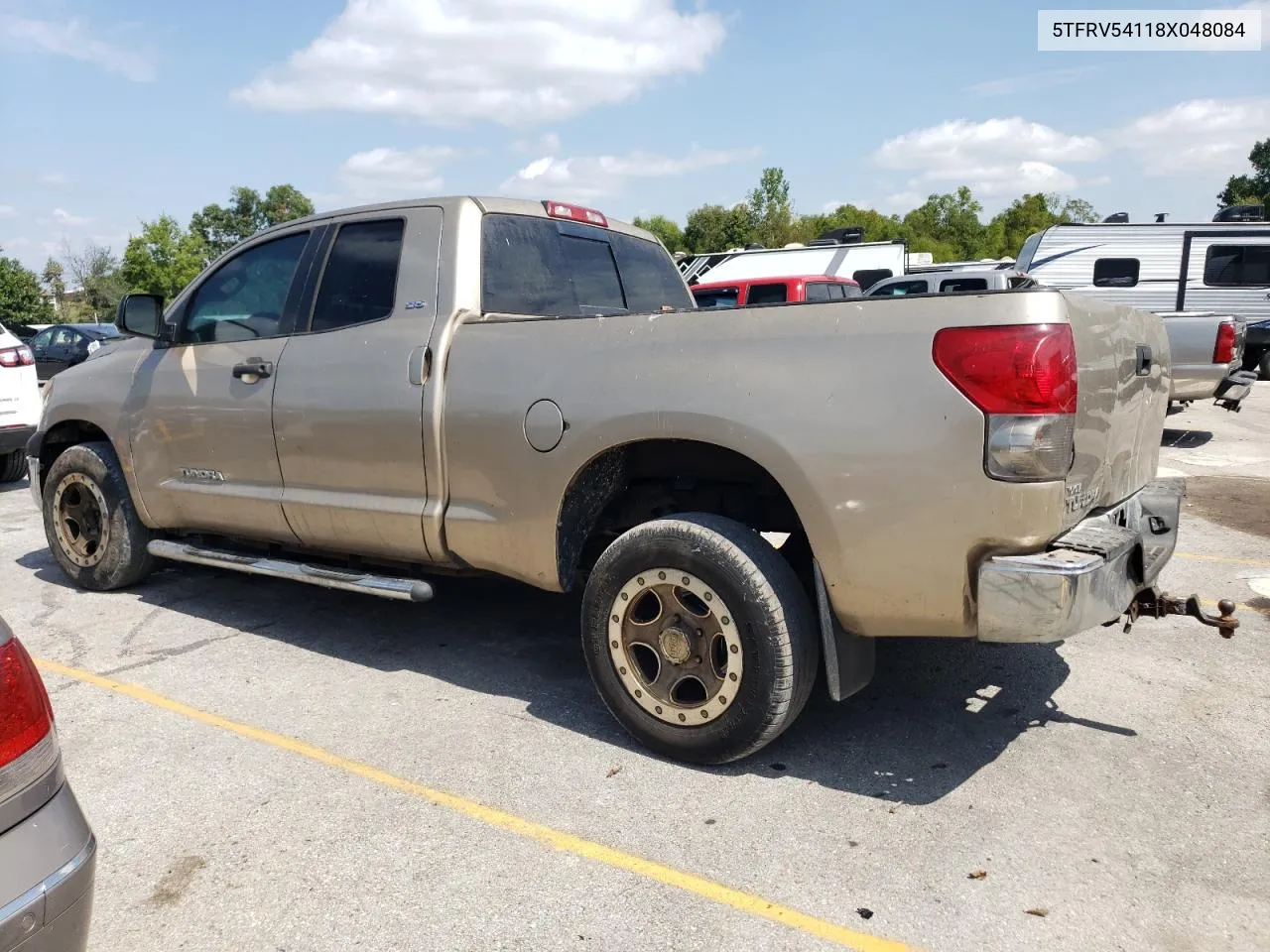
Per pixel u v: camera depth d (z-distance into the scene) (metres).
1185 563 5.88
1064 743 3.48
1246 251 15.55
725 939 2.42
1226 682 4.02
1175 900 2.54
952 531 2.78
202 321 4.78
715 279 16.83
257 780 3.26
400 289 3.98
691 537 3.17
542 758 3.40
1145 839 2.84
